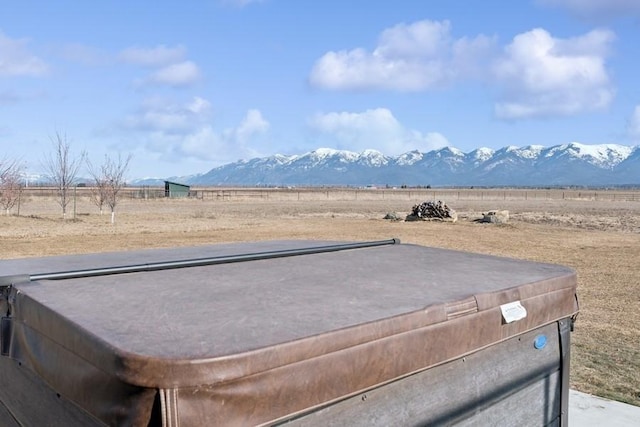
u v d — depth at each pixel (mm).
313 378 1396
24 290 1852
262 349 1285
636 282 9797
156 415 1175
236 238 16547
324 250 3133
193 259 2635
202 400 1201
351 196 77562
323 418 1481
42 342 1618
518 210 40281
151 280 2133
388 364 1588
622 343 5859
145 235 17359
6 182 27641
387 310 1682
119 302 1711
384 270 2455
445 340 1781
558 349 2455
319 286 2045
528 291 2162
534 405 2314
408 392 1725
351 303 1767
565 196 87125
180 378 1171
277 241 3936
